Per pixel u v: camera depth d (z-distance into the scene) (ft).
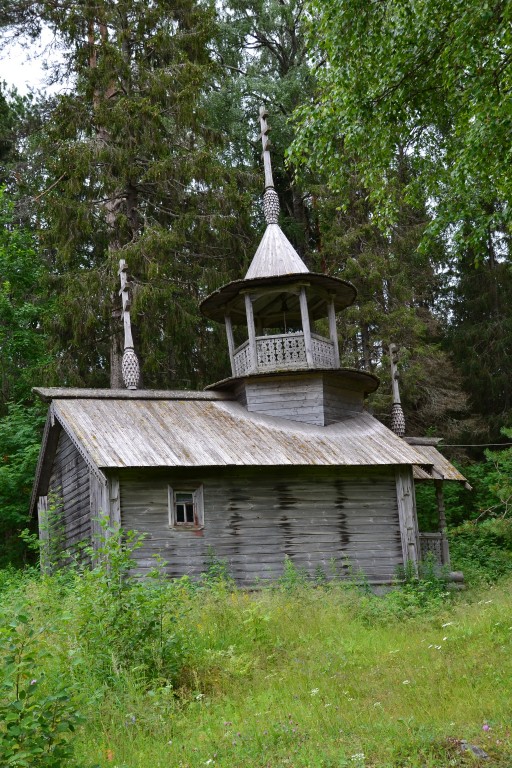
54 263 108.78
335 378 71.46
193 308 94.84
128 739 27.81
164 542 59.16
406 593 60.49
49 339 92.07
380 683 33.60
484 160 49.60
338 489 64.85
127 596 35.22
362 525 64.75
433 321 113.91
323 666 36.83
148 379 100.58
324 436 67.10
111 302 90.38
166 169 91.61
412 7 47.39
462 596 60.64
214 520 61.00
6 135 117.39
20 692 23.12
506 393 119.96
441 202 56.49
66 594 46.93
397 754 25.07
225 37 117.08
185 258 99.66
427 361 108.27
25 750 22.15
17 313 93.61
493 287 125.18
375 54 49.80
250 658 37.60
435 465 74.74
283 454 62.28
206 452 60.39
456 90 50.55
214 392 71.51
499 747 24.88
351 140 53.11
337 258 109.81
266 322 81.20
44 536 70.74
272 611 45.16
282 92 111.65
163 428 63.00
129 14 98.17
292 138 112.78
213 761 25.48
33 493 76.23
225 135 109.81
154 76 93.71
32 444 83.76
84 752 26.50
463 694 30.35
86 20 96.68
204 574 57.82
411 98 52.11
